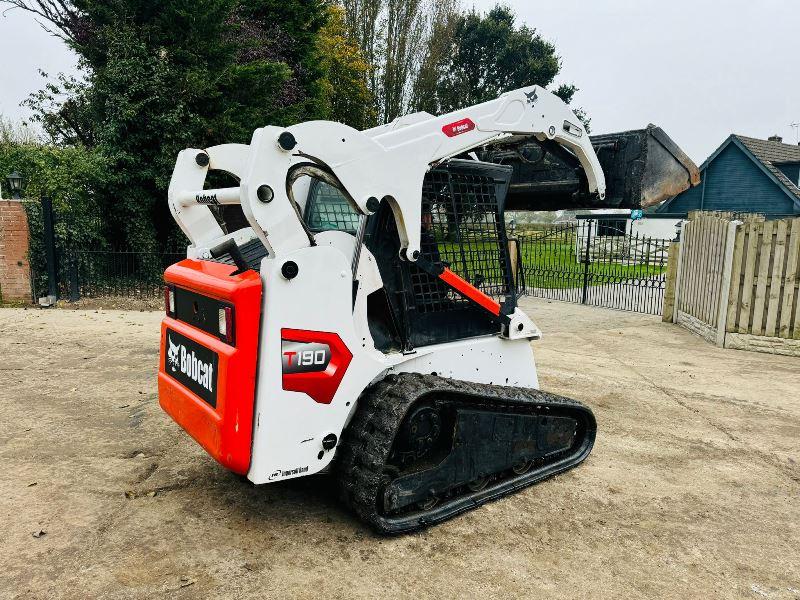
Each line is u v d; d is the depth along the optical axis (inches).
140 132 418.0
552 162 175.2
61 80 571.2
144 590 96.6
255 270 113.9
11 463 145.5
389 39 1134.4
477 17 1424.7
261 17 634.2
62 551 107.5
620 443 175.3
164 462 148.2
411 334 130.3
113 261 413.1
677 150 168.1
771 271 302.4
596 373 258.4
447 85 1348.4
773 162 987.3
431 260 132.6
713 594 102.1
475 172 139.3
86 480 137.2
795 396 228.2
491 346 146.2
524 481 141.3
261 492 133.1
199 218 153.5
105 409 186.1
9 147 467.5
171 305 135.0
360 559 107.8
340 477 117.7
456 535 118.4
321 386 108.6
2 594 94.3
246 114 453.4
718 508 135.3
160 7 429.7
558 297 532.1
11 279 374.3
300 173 105.3
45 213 370.3
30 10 553.3
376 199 115.4
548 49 1465.3
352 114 1018.1
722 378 254.1
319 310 106.9
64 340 278.7
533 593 100.0
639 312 449.4
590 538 119.5
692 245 372.2
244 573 102.1
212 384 108.9
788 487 147.9
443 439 125.7
